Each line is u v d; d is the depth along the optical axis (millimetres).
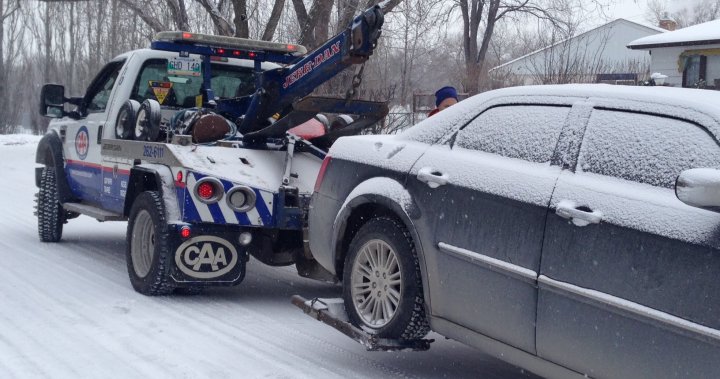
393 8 16109
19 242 10133
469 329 4598
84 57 42562
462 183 4660
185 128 7488
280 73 7566
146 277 7062
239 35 14750
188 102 8648
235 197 6820
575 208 4020
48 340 5699
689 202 3422
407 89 22109
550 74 15469
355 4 14883
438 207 4754
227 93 8859
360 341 4902
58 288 7391
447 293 4684
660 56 24203
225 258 6965
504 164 4562
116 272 8281
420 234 4820
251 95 8281
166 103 8547
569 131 4344
